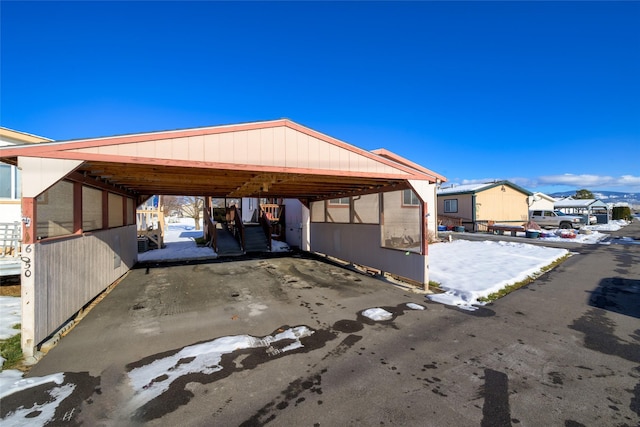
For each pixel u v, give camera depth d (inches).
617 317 195.0
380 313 208.2
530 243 578.6
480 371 132.4
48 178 161.3
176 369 135.9
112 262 294.5
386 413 105.6
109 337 171.0
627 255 431.8
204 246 572.7
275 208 791.7
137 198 415.8
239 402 112.3
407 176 276.1
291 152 235.6
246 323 191.9
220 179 289.6
